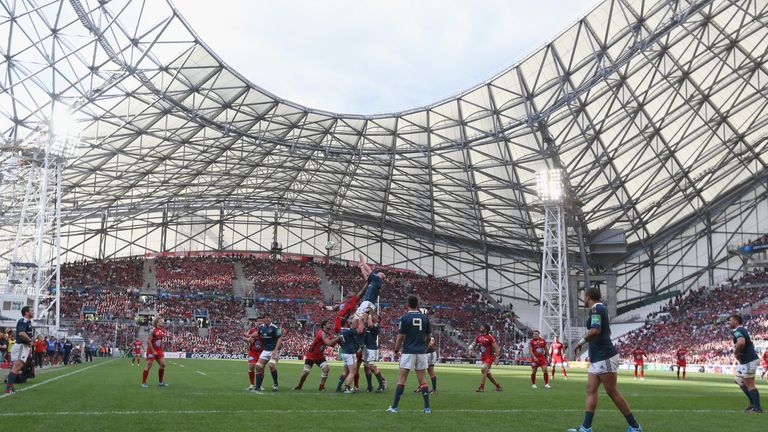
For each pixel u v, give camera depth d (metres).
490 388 21.38
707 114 54.22
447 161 60.81
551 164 56.50
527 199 64.38
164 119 52.34
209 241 85.38
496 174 61.50
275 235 86.94
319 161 64.44
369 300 16.55
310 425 9.23
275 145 59.00
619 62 43.31
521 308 83.31
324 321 17.39
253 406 11.98
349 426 9.19
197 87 48.16
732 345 55.47
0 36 37.12
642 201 64.75
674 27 40.31
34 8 36.28
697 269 71.25
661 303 73.12
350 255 88.06
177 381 20.92
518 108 52.00
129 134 52.62
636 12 41.59
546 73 48.34
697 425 10.12
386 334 74.62
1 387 16.19
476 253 86.44
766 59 48.66
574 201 61.09
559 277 50.84
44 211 42.62
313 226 88.12
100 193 67.69
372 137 58.44
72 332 61.50
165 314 72.81
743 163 63.38
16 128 43.00
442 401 14.35
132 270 79.25
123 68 42.56
